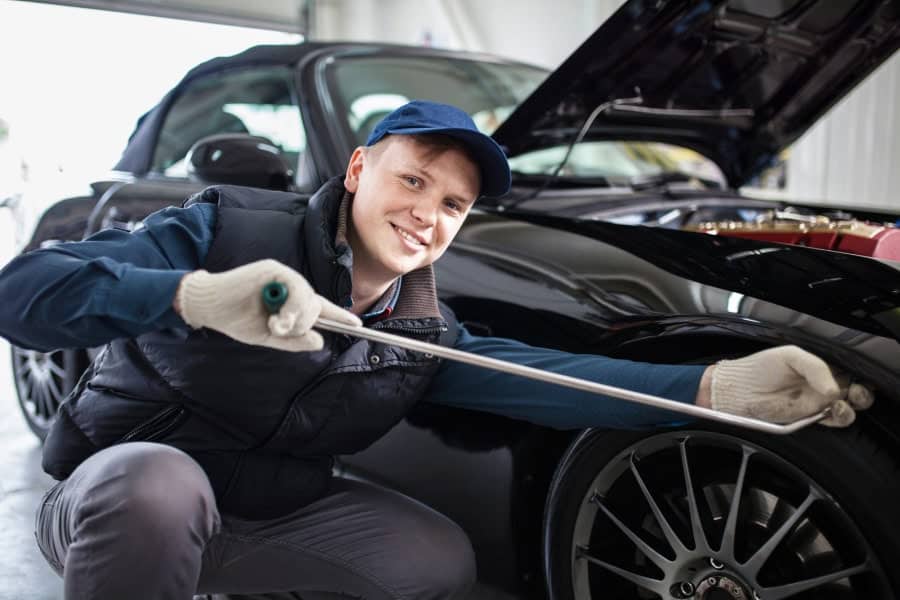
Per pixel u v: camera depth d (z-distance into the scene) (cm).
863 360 106
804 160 648
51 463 121
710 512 126
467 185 110
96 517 101
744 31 186
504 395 120
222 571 123
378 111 212
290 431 114
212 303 88
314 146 200
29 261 97
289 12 829
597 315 132
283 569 125
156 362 112
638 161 241
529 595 143
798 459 111
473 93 227
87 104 721
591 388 93
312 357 110
